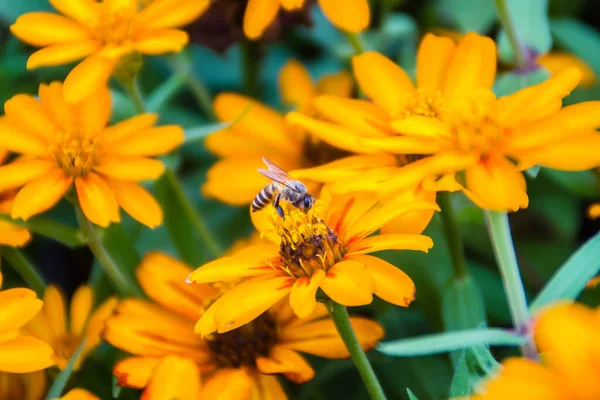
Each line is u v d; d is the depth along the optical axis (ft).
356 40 1.25
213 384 1.03
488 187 1.00
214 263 1.00
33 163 1.10
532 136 1.01
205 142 1.29
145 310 1.09
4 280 1.28
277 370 1.04
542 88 1.04
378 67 1.11
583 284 1.00
